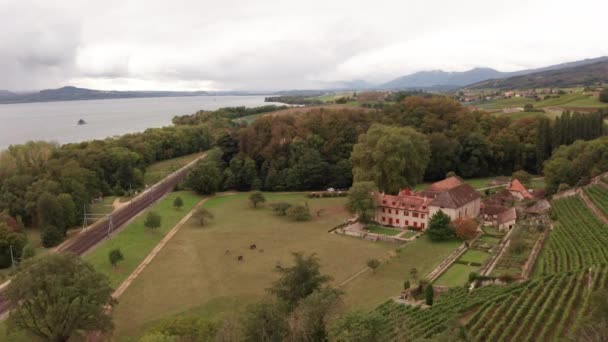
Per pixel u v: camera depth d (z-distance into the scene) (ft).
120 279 326.44
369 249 381.60
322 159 621.72
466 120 654.12
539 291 236.84
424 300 267.18
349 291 295.69
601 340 159.43
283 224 462.19
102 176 572.51
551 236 334.65
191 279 326.44
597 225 328.08
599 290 191.42
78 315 223.10
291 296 232.12
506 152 630.74
